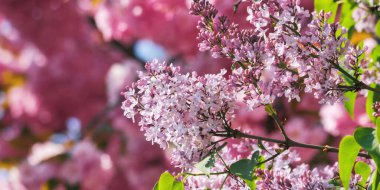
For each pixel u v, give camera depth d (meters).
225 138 0.93
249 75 0.91
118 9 2.34
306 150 1.93
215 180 0.97
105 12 2.38
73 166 2.62
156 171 2.51
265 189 0.93
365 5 1.14
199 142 0.92
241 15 1.73
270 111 0.95
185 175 0.97
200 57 1.99
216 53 0.92
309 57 0.89
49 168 2.67
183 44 2.11
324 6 1.14
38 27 2.65
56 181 2.65
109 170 2.57
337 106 1.92
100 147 2.61
